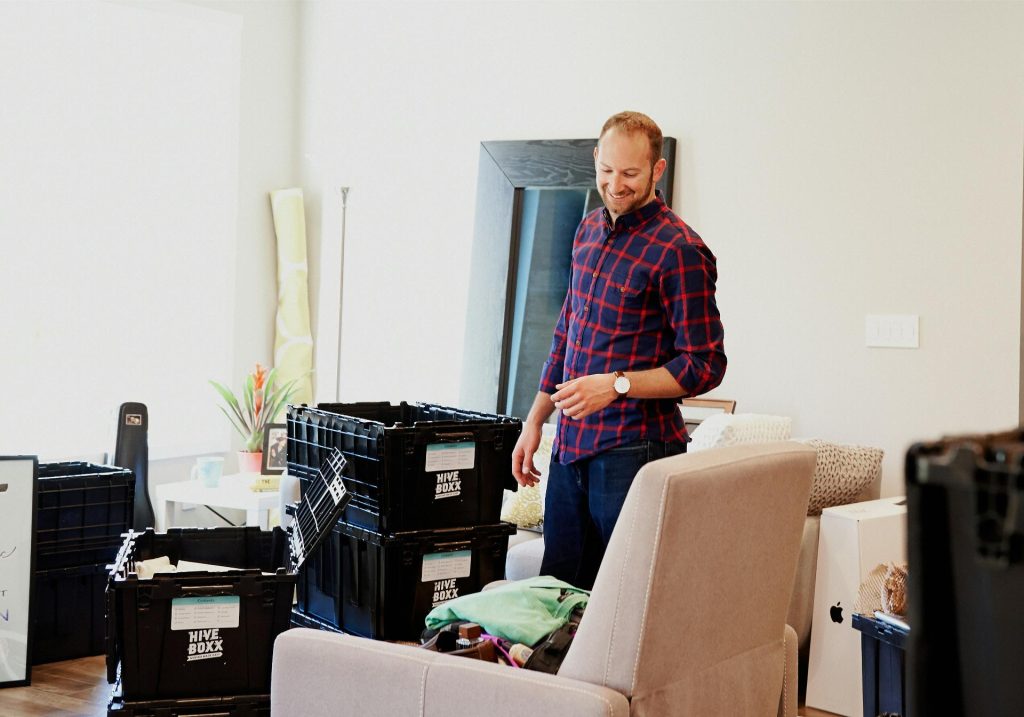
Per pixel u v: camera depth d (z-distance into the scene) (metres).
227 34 5.71
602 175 2.76
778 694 2.26
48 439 5.04
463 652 2.09
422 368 5.61
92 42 5.16
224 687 2.92
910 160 4.22
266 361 5.98
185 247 5.64
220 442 5.76
